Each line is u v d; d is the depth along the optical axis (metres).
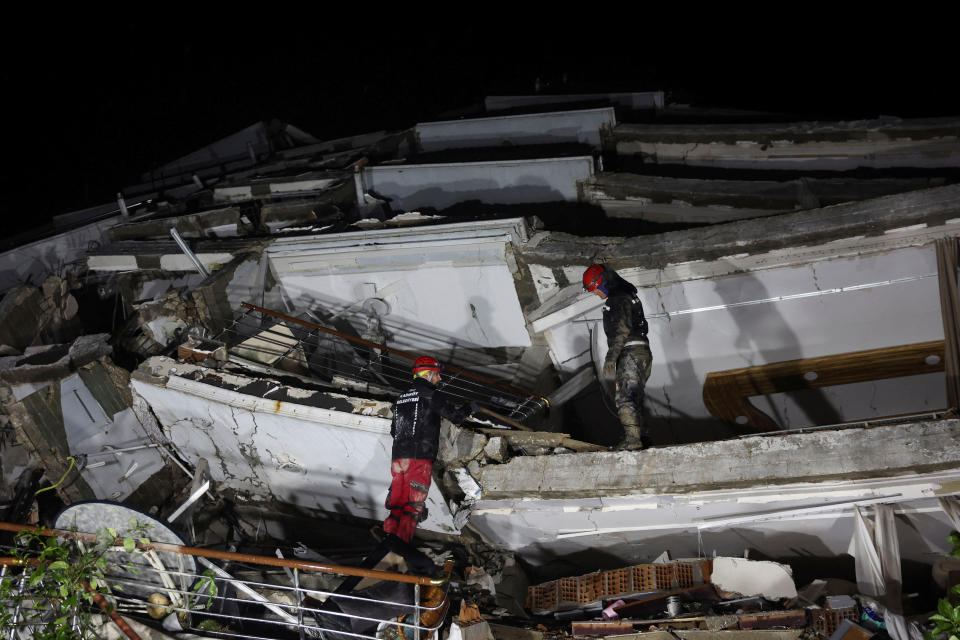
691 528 6.39
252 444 7.42
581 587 6.64
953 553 4.59
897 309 7.75
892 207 7.35
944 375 8.04
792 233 7.59
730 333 8.30
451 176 10.79
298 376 8.08
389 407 6.80
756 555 6.51
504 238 8.57
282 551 7.41
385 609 5.78
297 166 13.53
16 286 9.35
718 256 7.87
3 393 7.33
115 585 6.09
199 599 6.03
